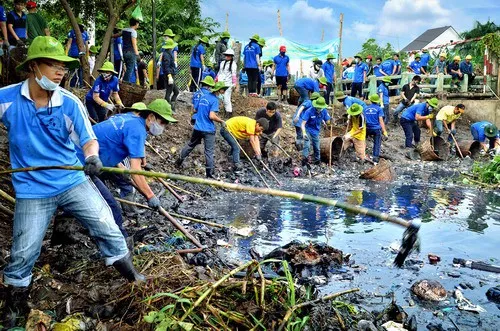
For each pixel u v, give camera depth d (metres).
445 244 6.56
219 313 3.62
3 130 8.34
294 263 5.50
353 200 9.07
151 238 5.86
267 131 11.87
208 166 9.98
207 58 20.33
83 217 3.74
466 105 18.19
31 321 3.48
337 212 8.10
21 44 9.05
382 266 5.71
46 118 3.46
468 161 14.05
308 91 14.14
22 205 3.55
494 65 19.17
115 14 11.67
